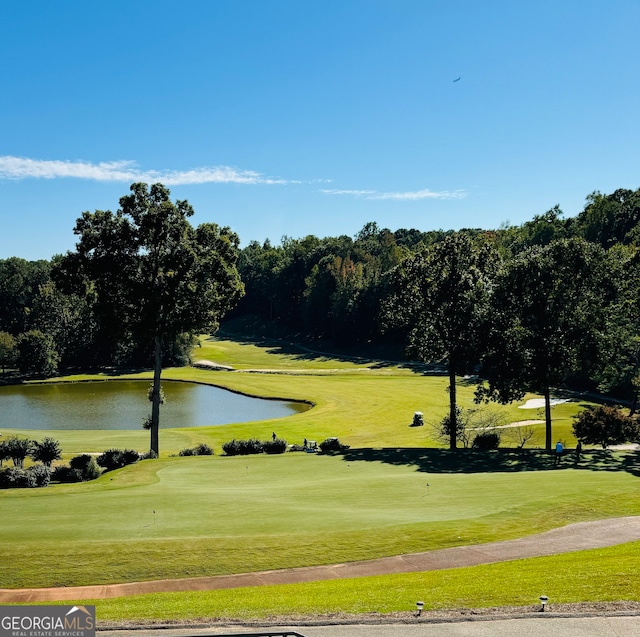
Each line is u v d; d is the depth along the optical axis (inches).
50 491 980.6
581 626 457.7
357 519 772.6
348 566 644.7
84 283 1712.6
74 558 639.1
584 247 1581.0
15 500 896.9
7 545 665.0
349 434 2027.6
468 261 1770.4
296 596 549.6
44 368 4079.7
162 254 1707.7
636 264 1707.7
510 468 1225.4
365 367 4136.3
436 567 638.5
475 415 2256.4
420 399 2691.9
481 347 1640.0
